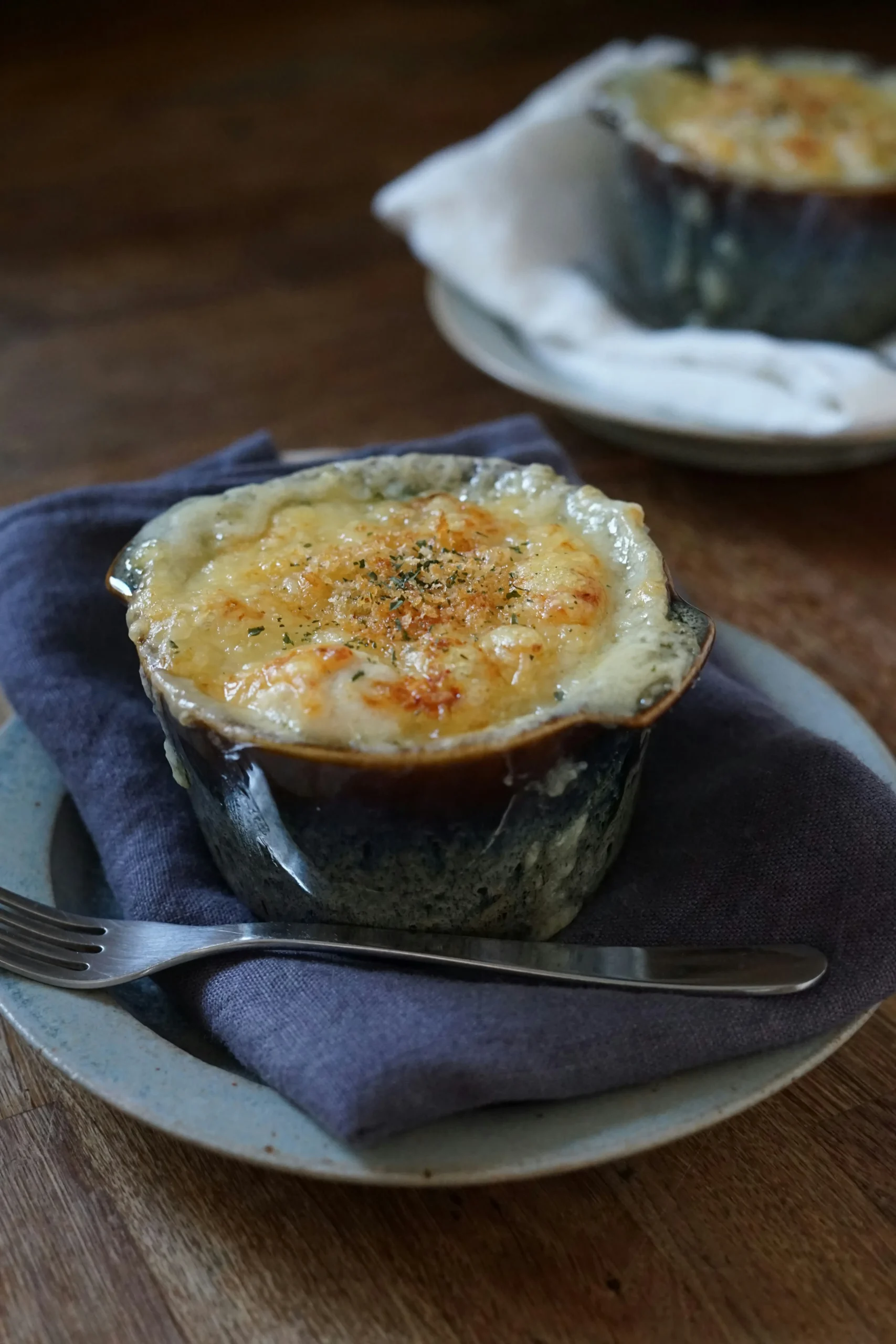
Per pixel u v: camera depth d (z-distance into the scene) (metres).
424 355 0.81
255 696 0.43
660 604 0.45
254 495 0.49
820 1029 0.43
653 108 0.77
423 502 0.50
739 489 0.70
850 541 0.67
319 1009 0.42
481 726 0.43
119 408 0.75
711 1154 0.43
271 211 0.99
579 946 0.45
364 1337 0.40
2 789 0.50
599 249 0.79
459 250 0.75
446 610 0.46
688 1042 0.42
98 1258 0.41
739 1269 0.41
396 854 0.44
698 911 0.46
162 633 0.45
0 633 0.52
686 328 0.77
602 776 0.44
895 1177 0.43
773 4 1.37
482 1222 0.42
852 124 0.74
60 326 0.84
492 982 0.44
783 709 0.52
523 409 0.75
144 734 0.50
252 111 1.16
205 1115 0.41
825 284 0.71
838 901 0.46
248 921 0.46
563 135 0.78
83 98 1.19
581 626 0.45
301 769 0.42
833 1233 0.42
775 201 0.69
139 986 0.46
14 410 0.75
